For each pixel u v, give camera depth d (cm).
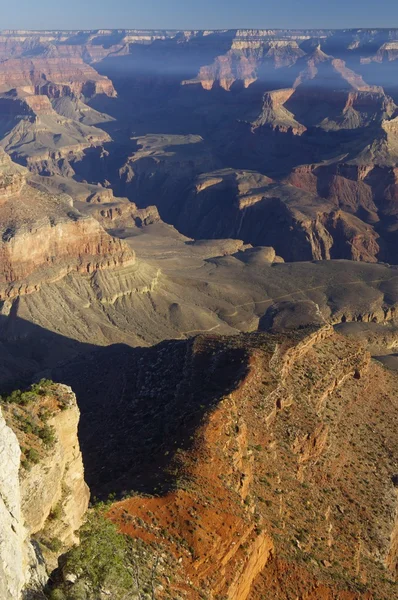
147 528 5378
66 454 4609
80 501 4675
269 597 5709
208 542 5453
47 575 3881
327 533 7044
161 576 4909
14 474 3566
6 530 3350
